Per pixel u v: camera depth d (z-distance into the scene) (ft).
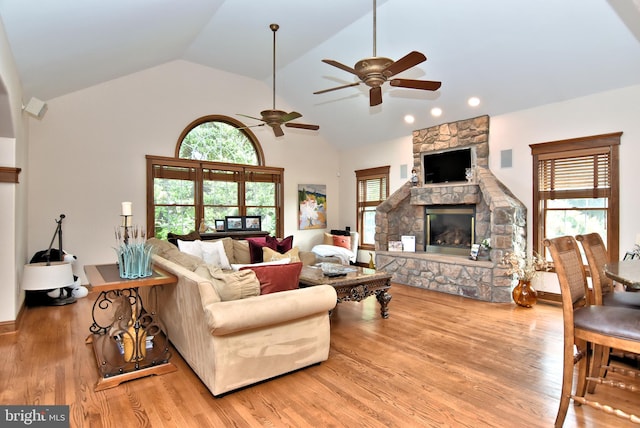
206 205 21.66
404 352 10.30
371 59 9.63
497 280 15.97
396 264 20.43
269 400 7.68
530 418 7.02
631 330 5.87
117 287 8.48
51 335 11.48
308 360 9.09
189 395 7.86
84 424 6.75
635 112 13.60
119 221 18.62
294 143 25.35
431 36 14.87
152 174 19.56
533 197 16.56
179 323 9.60
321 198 26.78
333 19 15.16
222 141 22.44
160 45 16.15
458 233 19.61
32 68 12.35
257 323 7.86
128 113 18.90
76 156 17.52
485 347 10.68
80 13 9.95
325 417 7.06
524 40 13.65
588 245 8.62
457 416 7.09
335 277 13.04
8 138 11.89
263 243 16.92
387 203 21.97
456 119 19.21
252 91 23.18
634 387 6.59
